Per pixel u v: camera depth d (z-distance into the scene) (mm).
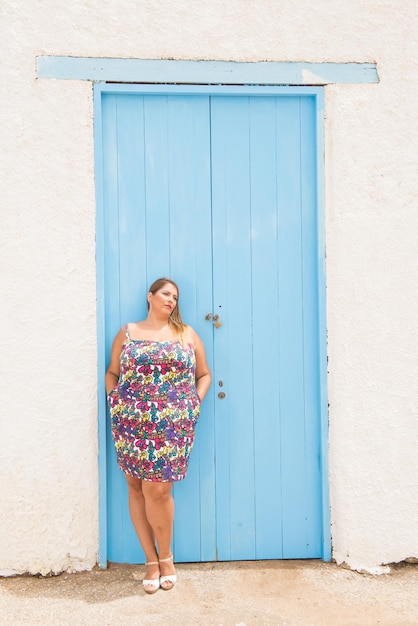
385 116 3789
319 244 3799
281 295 3850
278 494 3850
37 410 3602
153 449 3377
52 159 3611
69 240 3631
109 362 3742
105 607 3311
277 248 3848
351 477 3750
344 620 3217
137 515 3568
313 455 3855
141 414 3389
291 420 3854
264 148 3838
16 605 3324
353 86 3777
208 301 3824
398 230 3787
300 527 3855
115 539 3758
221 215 3832
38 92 3596
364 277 3773
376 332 3775
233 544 3838
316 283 3855
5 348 3574
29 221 3594
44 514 3613
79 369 3637
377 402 3766
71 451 3633
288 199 3854
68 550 3637
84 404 3641
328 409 3805
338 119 3768
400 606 3359
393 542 3758
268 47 3750
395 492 3764
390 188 3787
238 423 3838
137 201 3779
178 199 3807
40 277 3604
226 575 3660
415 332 3791
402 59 3795
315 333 3859
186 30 3699
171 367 3434
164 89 3723
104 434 3668
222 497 3832
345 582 3607
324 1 3766
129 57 3670
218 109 3826
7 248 3578
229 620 3201
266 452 3854
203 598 3412
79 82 3633
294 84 3775
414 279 3791
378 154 3783
